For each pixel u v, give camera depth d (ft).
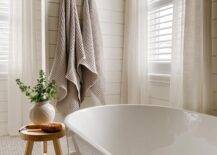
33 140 5.17
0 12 8.68
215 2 5.70
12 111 8.52
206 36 5.39
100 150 3.27
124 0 9.20
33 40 8.63
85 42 7.98
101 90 8.30
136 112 6.29
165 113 5.94
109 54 9.03
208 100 5.43
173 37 6.16
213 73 5.79
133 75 8.21
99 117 5.99
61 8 7.86
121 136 6.15
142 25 7.88
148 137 6.06
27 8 8.52
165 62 7.48
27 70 8.53
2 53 8.71
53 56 8.11
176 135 5.62
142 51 7.87
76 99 7.91
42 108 5.69
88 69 8.02
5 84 8.75
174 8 6.15
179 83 6.09
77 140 3.87
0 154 7.22
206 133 5.02
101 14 8.86
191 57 5.57
